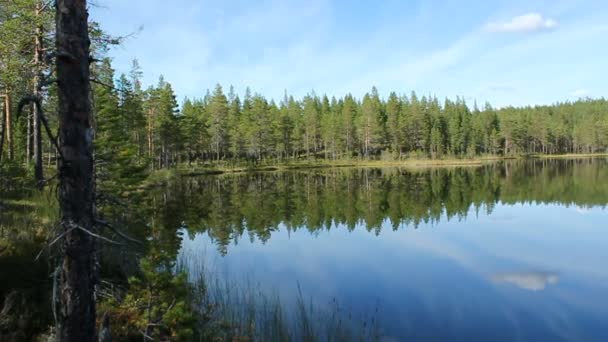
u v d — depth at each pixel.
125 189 15.33
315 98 113.25
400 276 13.62
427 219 24.91
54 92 13.70
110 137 15.96
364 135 88.69
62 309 4.04
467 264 15.02
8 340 5.88
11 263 7.94
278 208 29.77
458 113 99.00
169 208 28.69
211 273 13.14
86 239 4.09
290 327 9.00
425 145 92.44
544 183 42.88
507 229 21.41
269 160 83.50
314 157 92.56
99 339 5.21
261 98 91.31
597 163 75.56
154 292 7.11
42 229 11.30
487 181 46.94
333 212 28.05
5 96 19.86
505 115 105.25
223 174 62.12
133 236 13.27
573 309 10.63
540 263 14.98
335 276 13.62
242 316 9.41
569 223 22.59
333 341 8.36
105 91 16.98
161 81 62.00
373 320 9.73
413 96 96.38
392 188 41.56
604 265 14.61
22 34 15.98
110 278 8.65
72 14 3.98
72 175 4.00
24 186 18.22
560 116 114.50
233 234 21.16
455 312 10.39
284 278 13.34
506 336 9.04
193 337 7.27
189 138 63.97
